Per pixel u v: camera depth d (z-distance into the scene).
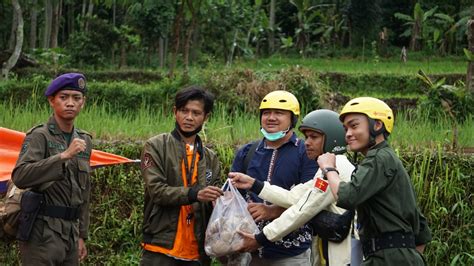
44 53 23.91
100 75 20.67
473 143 8.60
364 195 4.26
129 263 7.09
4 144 6.20
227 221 5.11
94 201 7.36
